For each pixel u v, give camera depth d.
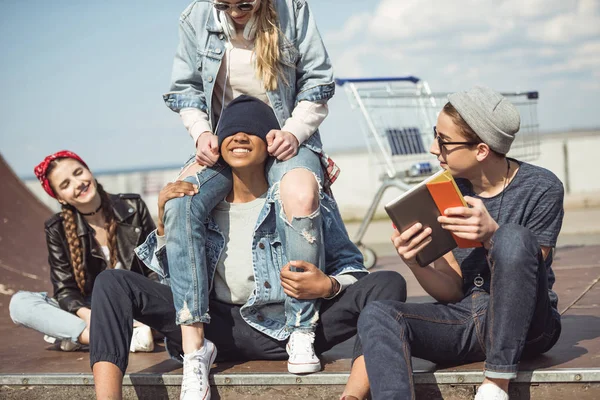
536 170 2.24
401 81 5.00
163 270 2.49
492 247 2.02
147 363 2.61
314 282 2.29
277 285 2.44
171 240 2.35
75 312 2.91
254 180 2.52
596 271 4.13
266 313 2.46
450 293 2.29
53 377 2.47
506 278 1.99
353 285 2.38
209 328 2.46
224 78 2.61
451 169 2.25
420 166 4.96
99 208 3.01
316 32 2.64
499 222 2.22
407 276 4.52
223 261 2.48
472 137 2.17
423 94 4.95
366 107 4.89
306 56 2.62
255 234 2.45
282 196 2.35
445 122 2.22
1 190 6.51
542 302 2.07
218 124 2.51
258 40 2.53
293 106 2.64
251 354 2.49
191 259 2.34
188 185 2.39
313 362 2.28
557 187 2.20
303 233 2.30
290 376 2.28
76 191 2.91
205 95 2.64
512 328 2.00
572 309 3.07
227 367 2.43
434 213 2.17
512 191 2.23
